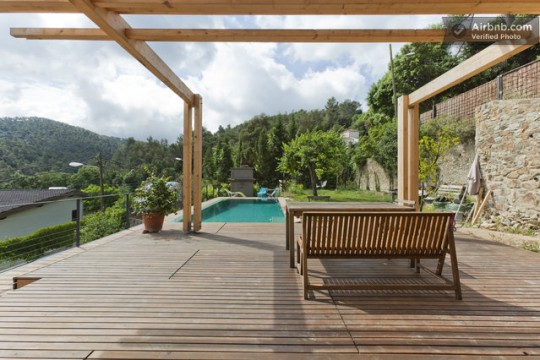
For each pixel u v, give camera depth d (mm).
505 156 5992
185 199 5293
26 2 2715
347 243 2531
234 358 1603
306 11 2723
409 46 18844
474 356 1625
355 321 2008
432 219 2459
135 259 3518
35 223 14742
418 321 2010
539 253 3848
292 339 1786
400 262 3430
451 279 2834
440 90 4430
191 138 5336
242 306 2234
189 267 3207
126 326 1929
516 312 2145
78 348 1683
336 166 14539
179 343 1737
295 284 2715
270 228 5684
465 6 2664
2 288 2760
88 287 2613
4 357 1598
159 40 3385
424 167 8664
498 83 7918
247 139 34031
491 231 5523
